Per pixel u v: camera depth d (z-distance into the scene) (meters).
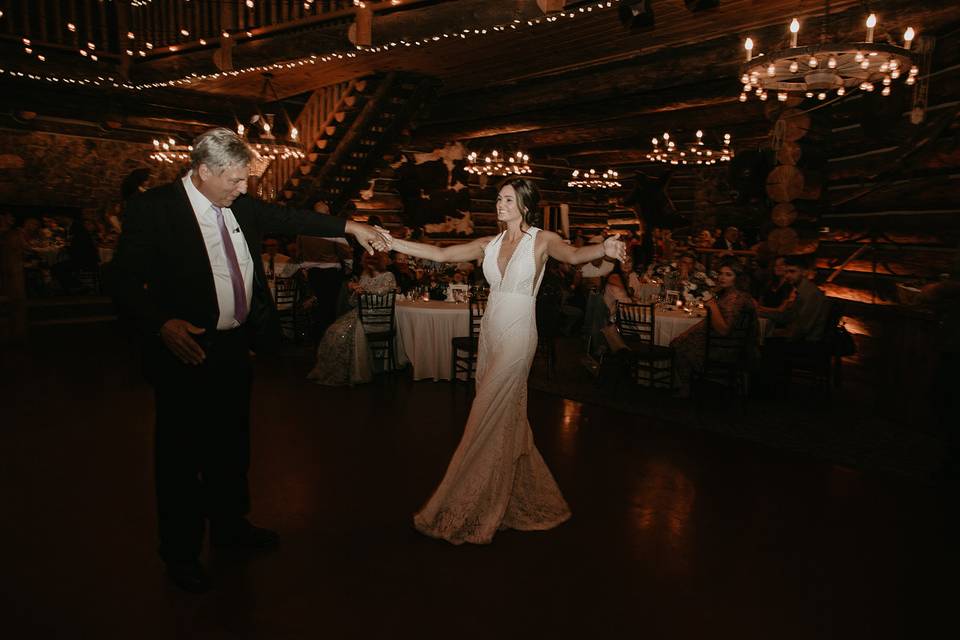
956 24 6.52
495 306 3.36
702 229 14.74
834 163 9.02
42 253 11.07
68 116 11.57
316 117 11.66
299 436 5.01
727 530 3.60
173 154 11.83
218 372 2.91
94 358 7.88
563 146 15.07
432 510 3.42
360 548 3.30
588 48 8.71
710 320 5.84
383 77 10.23
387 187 14.41
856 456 4.84
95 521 3.56
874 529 3.65
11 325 8.84
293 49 8.70
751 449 4.95
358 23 7.92
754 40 7.92
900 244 7.88
